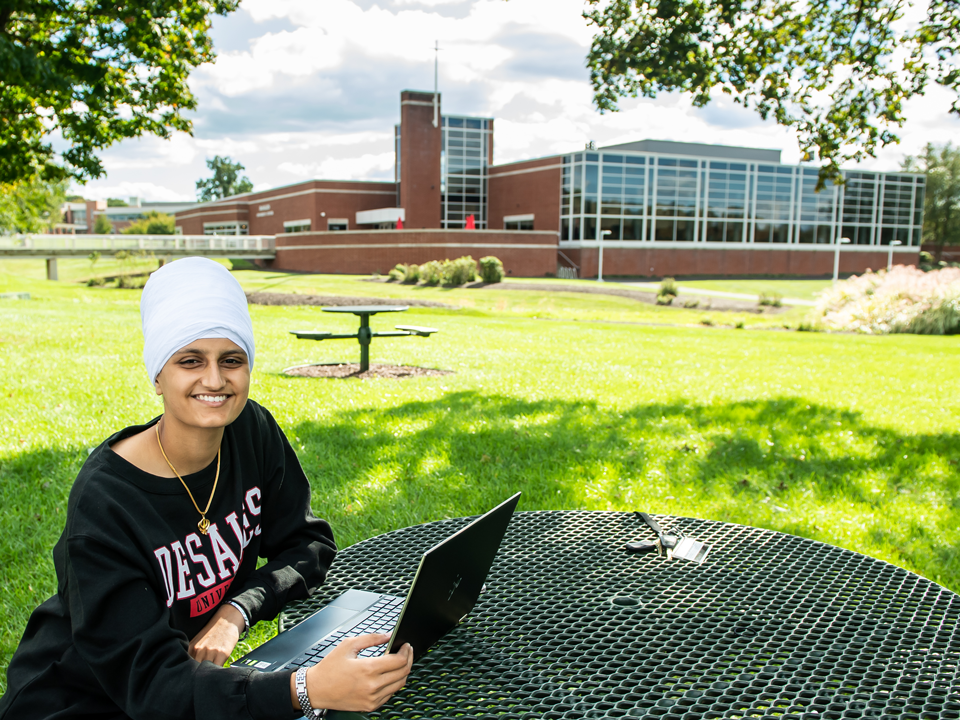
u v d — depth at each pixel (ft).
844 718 4.70
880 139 30.19
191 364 4.85
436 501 14.48
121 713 4.82
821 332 73.51
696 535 8.20
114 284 118.93
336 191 202.90
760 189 187.83
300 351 39.47
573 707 4.79
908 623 6.11
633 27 30.58
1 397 22.70
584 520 8.69
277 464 6.15
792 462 17.90
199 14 36.27
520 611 6.23
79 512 4.62
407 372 32.53
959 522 14.08
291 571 5.96
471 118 189.57
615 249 175.01
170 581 4.99
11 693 4.70
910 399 27.45
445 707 4.78
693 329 68.03
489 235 161.27
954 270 77.87
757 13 29.58
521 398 25.22
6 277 102.78
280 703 4.24
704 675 5.24
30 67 25.94
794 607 6.41
